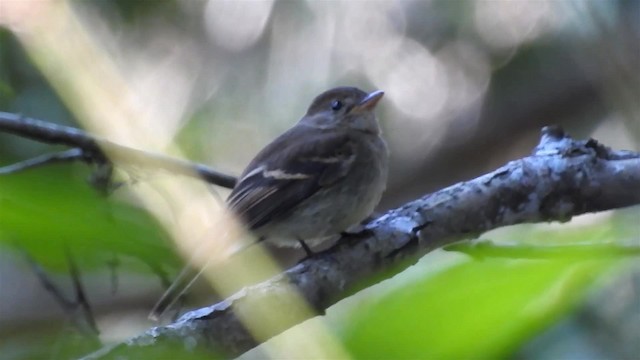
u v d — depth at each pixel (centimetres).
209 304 559
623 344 436
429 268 195
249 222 812
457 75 1195
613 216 278
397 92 1186
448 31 1179
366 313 188
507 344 188
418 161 1217
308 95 1118
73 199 195
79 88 341
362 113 891
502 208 627
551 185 627
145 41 1074
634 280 446
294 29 1134
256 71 1113
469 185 636
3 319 461
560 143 654
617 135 1162
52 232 189
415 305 186
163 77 1077
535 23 1173
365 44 1156
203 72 1095
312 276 589
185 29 1096
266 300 487
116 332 531
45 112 817
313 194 823
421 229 616
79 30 466
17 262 227
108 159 674
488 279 190
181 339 439
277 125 1094
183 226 275
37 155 805
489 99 1209
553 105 1198
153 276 216
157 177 512
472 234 629
